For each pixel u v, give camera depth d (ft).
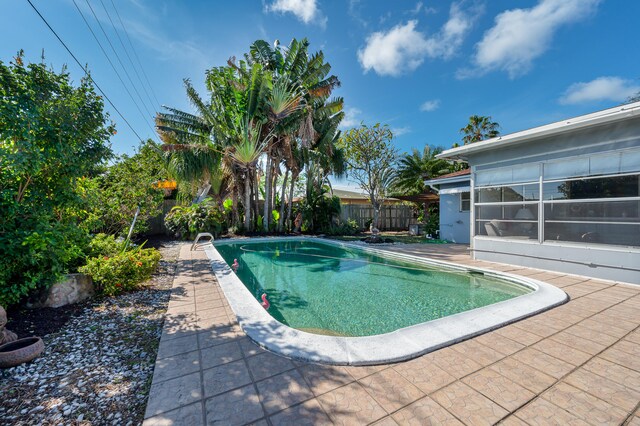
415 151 70.18
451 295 16.75
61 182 12.42
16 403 6.24
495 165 22.20
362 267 24.34
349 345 8.45
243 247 35.42
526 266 20.17
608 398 6.26
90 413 5.93
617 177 16.87
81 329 10.25
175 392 6.41
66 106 11.86
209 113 41.19
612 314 11.25
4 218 10.34
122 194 22.50
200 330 9.84
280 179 71.51
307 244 38.32
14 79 10.19
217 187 44.68
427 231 42.80
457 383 6.78
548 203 19.49
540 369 7.39
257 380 6.87
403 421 5.53
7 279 10.59
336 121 47.03
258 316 10.78
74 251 13.04
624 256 15.78
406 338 8.93
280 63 44.39
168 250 30.04
